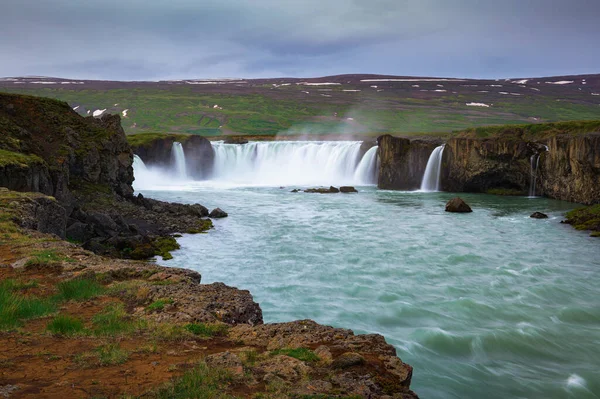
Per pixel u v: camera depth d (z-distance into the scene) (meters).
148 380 8.91
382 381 9.58
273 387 8.80
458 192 79.75
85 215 38.06
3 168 33.91
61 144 48.59
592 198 62.59
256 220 49.97
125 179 57.28
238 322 14.16
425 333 20.47
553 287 27.36
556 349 19.36
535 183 74.31
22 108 51.28
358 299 25.02
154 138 97.06
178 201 64.94
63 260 19.14
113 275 18.11
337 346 11.55
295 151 104.06
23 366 9.50
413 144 84.12
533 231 44.78
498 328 21.19
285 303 24.23
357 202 65.69
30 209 27.48
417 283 28.02
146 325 12.62
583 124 77.31
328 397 8.47
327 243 38.91
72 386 8.52
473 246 38.09
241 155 106.25
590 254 35.47
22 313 13.06
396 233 43.44
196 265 31.64
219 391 8.48
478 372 17.36
